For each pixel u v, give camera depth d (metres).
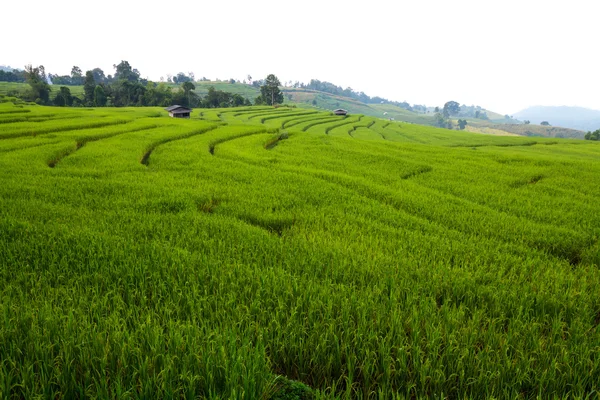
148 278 6.40
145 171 19.38
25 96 113.00
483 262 8.19
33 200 12.16
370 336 4.52
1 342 4.12
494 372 4.05
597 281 7.16
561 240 10.08
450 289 6.46
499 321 5.38
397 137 72.25
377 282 6.57
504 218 12.38
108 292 5.60
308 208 12.82
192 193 14.09
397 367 4.34
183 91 135.75
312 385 4.28
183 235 8.84
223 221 10.51
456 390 4.09
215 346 4.14
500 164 26.48
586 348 4.48
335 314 5.28
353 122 93.50
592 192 18.28
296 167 21.55
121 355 3.96
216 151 27.50
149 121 48.88
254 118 87.94
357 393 3.90
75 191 14.05
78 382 3.80
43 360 3.89
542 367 4.35
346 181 17.70
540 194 16.95
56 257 7.05
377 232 10.20
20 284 6.13
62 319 4.71
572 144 65.69
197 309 5.29
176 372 3.75
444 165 25.66
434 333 4.60
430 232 10.75
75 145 27.28
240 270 6.70
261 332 4.57
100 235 8.50
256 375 3.76
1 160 20.02
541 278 7.18
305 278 6.59
